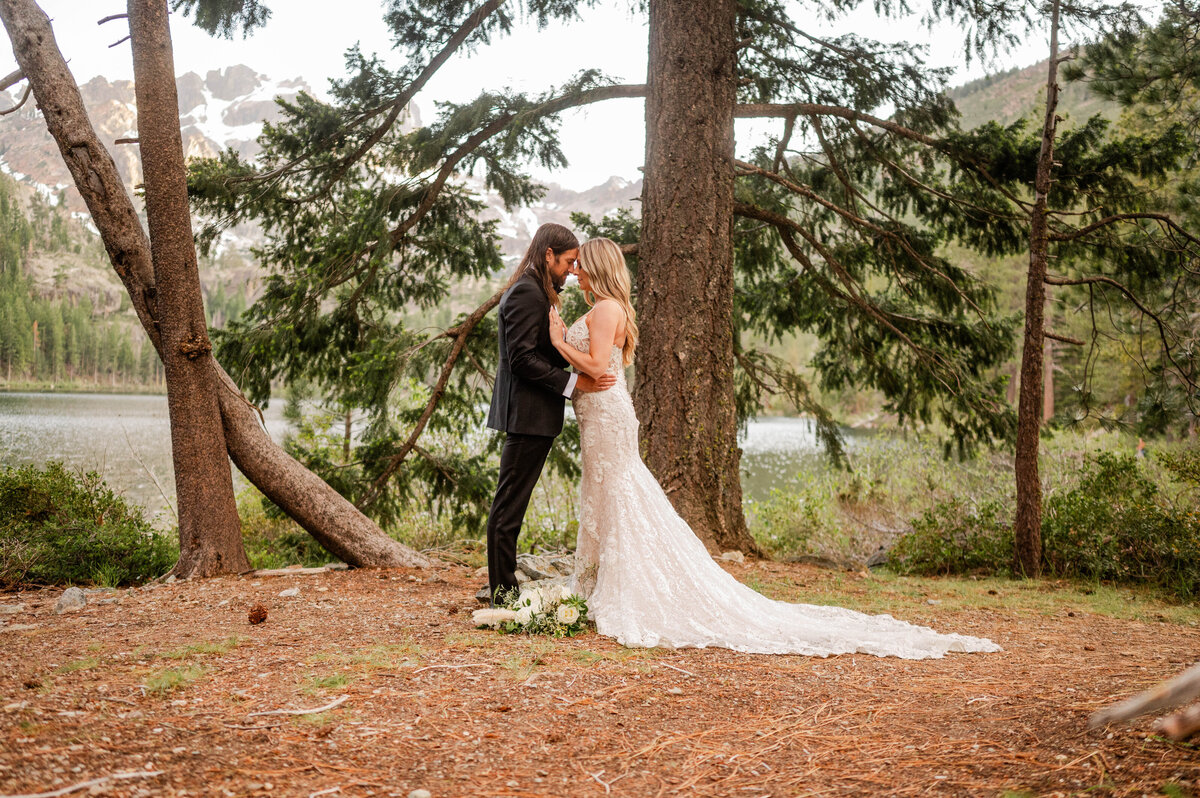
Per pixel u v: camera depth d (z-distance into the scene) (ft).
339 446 38.45
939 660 11.41
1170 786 5.49
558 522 37.14
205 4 24.62
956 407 31.60
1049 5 25.90
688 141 24.56
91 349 388.57
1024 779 6.23
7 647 10.92
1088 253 28.96
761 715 8.46
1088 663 11.20
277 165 30.60
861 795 6.22
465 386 31.94
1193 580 19.74
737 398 35.40
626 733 7.75
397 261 32.40
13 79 18.43
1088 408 29.96
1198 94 27.96
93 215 18.78
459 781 6.32
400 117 30.60
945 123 30.25
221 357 29.73
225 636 11.60
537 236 13.21
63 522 21.80
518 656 10.47
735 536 24.63
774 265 35.83
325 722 7.52
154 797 5.56
